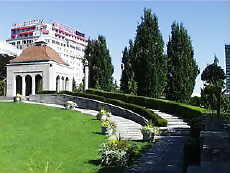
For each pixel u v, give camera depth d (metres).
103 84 55.28
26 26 165.88
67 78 57.19
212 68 33.12
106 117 30.39
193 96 41.84
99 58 55.75
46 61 51.88
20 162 15.17
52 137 21.94
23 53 55.97
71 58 161.25
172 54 42.34
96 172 13.55
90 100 40.00
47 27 160.12
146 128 21.88
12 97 50.22
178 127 25.48
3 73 81.00
